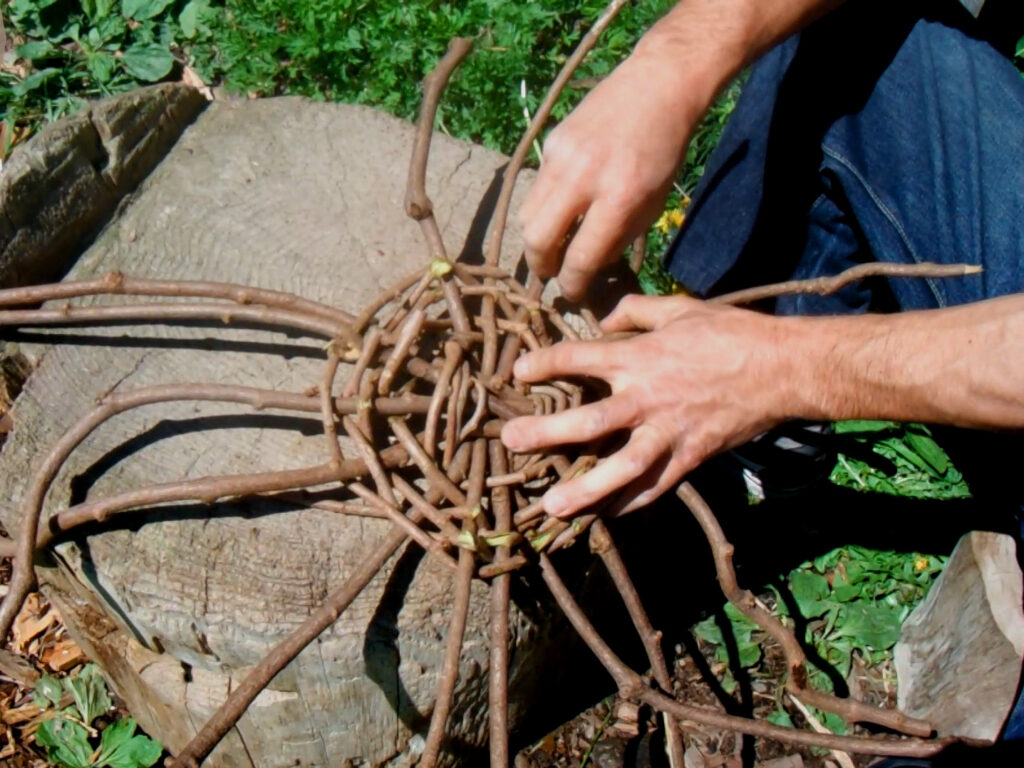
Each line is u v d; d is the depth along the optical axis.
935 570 2.22
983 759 1.63
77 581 1.56
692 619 2.15
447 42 2.61
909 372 1.30
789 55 1.83
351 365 1.63
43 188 1.66
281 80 2.76
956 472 2.29
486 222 1.82
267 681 1.35
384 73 2.59
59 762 1.93
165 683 1.62
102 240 1.76
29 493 1.42
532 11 2.63
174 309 1.56
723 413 1.36
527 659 1.70
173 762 1.30
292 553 1.47
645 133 1.42
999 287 1.73
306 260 1.74
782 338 1.33
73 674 2.04
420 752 1.69
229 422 1.57
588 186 1.42
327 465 1.44
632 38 2.74
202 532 1.48
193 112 1.93
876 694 2.10
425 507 1.38
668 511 2.25
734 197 1.92
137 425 1.56
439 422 1.50
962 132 1.77
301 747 1.63
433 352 1.54
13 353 1.61
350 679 1.52
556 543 1.45
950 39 1.80
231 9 2.84
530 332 1.52
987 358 1.26
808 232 2.00
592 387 1.53
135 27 2.89
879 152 1.81
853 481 2.31
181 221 1.78
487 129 2.61
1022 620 1.86
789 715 2.04
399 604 1.49
